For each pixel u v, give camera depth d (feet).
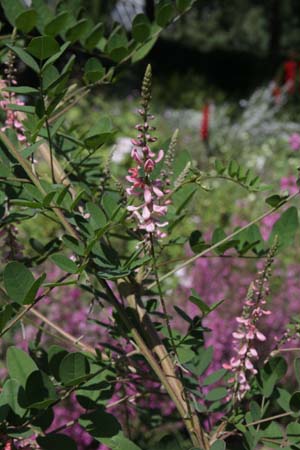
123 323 2.60
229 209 9.78
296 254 7.53
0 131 2.42
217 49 28.68
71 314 5.28
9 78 2.72
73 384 2.26
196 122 17.10
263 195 9.66
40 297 2.24
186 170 2.47
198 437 2.44
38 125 2.28
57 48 2.19
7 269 2.15
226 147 15.06
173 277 6.72
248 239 2.82
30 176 2.40
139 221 2.33
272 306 6.19
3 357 4.65
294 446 2.39
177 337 2.65
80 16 2.99
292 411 2.43
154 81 24.07
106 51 2.94
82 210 2.57
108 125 2.51
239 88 28.40
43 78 2.32
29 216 2.47
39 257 2.97
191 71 26.61
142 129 2.18
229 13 31.04
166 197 2.46
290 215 2.74
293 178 7.84
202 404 2.86
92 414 2.37
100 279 2.47
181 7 2.86
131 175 2.21
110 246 2.65
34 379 2.24
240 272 6.24
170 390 2.45
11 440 2.27
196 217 9.46
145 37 2.83
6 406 2.24
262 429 2.50
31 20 2.37
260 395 2.62
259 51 30.78
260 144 16.19
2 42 2.77
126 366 2.70
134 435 3.92
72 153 3.07
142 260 2.31
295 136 9.29
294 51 31.50
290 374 5.41
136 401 3.37
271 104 18.40
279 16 31.86
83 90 3.00
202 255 2.68
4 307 2.12
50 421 2.31
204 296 6.05
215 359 5.22
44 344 4.71
